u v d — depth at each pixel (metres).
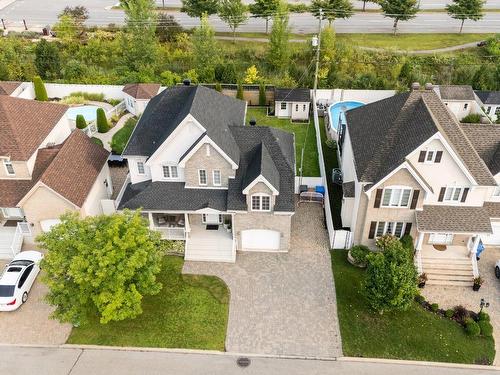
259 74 72.31
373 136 39.94
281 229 38.16
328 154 53.00
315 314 34.03
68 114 61.78
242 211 36.88
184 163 36.91
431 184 36.75
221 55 74.12
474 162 36.66
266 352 31.41
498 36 78.94
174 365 30.48
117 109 61.88
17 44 76.94
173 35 80.62
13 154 38.38
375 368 30.47
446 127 38.06
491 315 34.22
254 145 39.75
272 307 34.53
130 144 39.91
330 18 77.75
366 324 33.34
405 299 31.70
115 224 30.92
